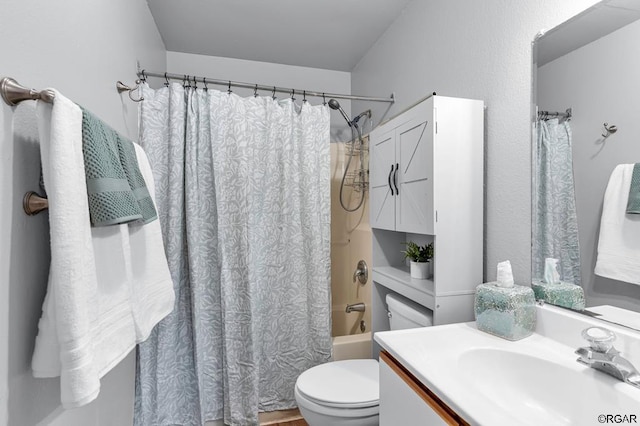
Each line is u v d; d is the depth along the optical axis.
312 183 2.12
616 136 0.91
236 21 2.23
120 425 1.48
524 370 0.95
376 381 1.56
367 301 2.39
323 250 2.16
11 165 0.75
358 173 2.59
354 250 2.66
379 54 2.46
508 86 1.29
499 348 1.01
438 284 1.33
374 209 1.89
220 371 1.93
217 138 1.88
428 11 1.82
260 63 2.86
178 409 1.84
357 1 2.01
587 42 0.99
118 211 0.87
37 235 0.86
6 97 0.72
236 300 1.94
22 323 0.79
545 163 1.14
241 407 1.92
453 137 1.34
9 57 0.73
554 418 0.86
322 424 1.45
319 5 2.05
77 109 0.81
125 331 0.98
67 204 0.74
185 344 1.87
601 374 0.82
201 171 1.89
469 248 1.37
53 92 0.74
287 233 2.09
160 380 1.76
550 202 1.12
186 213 1.85
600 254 0.96
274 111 2.06
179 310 1.85
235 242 1.94
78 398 0.72
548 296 1.12
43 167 0.74
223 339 1.89
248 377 1.92
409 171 1.50
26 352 0.80
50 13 0.90
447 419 0.76
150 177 1.38
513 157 1.27
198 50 2.65
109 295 0.92
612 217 0.93
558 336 1.05
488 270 1.41
